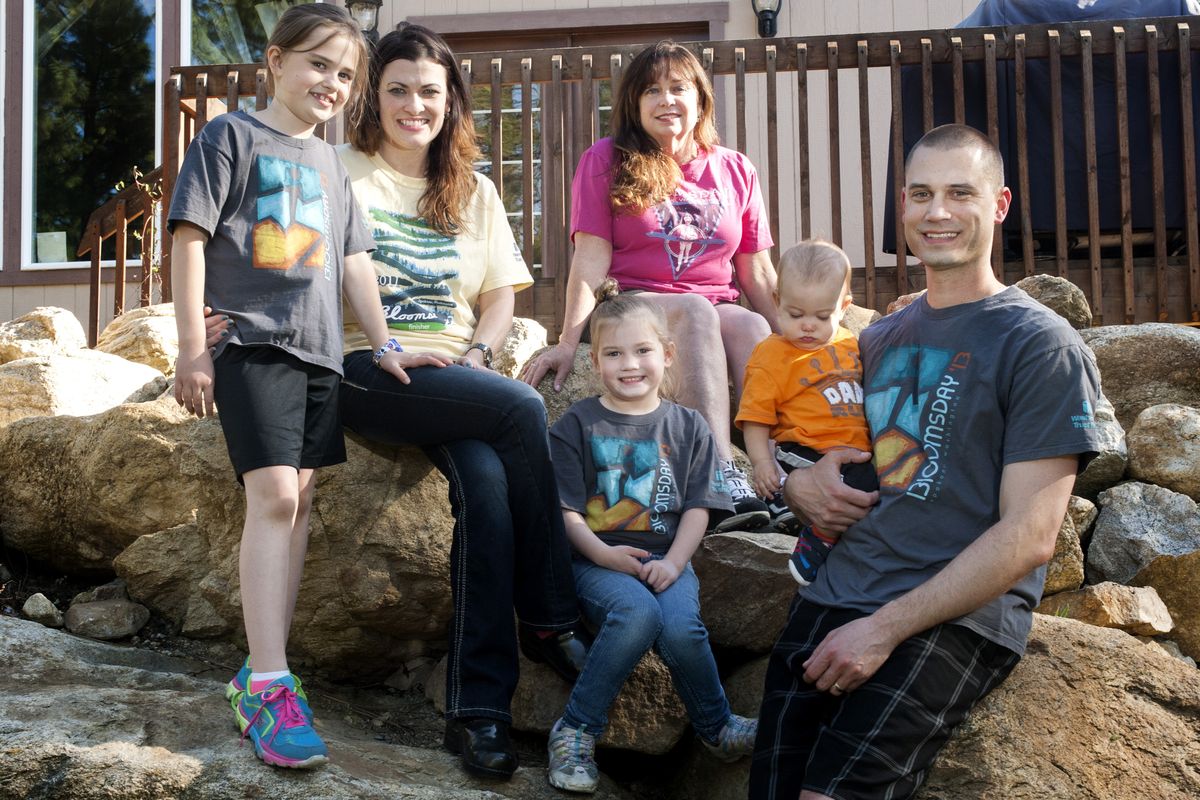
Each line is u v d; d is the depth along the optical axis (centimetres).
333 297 298
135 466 357
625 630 285
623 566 300
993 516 252
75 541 372
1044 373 247
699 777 311
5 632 310
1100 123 592
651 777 323
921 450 260
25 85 842
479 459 296
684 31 825
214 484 351
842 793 237
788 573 319
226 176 283
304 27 295
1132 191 589
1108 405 381
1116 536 349
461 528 291
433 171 351
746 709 312
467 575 287
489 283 356
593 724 286
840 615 259
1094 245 545
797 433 298
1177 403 404
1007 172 602
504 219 365
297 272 288
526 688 317
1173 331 409
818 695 259
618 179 385
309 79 296
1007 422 251
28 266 828
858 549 264
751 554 324
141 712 274
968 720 260
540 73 572
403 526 337
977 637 248
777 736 258
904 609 242
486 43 837
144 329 513
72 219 838
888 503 261
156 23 846
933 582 242
